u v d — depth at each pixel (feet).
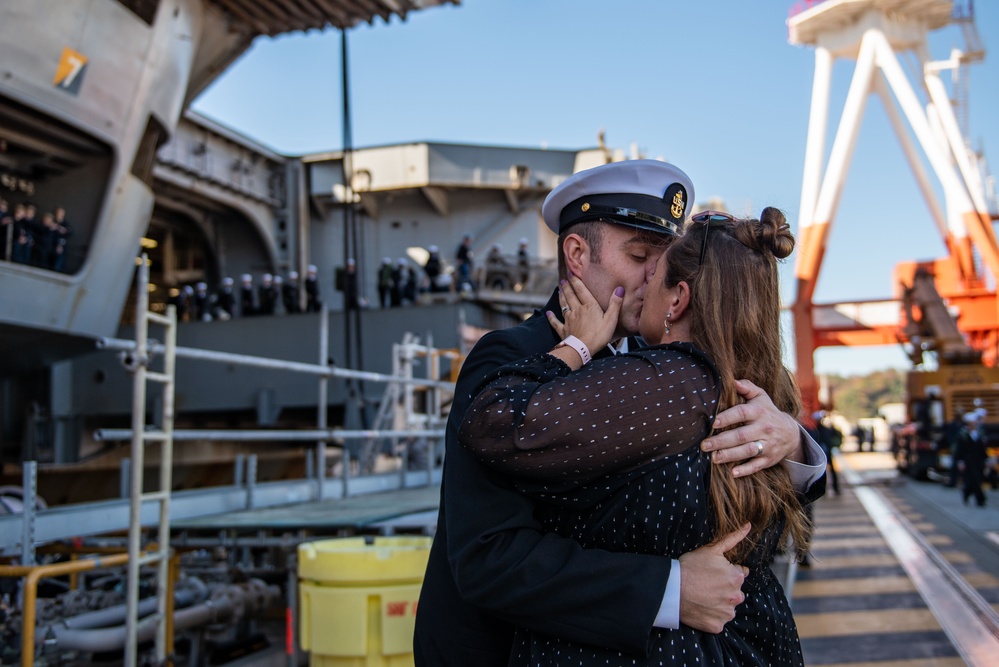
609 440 4.59
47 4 39.70
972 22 88.58
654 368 4.76
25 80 40.70
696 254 5.23
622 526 4.67
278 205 83.71
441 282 69.51
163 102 51.55
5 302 45.85
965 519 42.11
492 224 84.07
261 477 61.11
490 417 4.74
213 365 64.69
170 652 14.51
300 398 63.00
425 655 5.51
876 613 23.09
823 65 87.61
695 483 4.67
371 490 26.55
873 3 84.69
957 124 86.63
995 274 81.56
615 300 5.63
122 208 51.88
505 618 4.81
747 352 5.14
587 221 6.04
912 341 75.66
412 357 35.78
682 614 4.59
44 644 12.87
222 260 85.71
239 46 57.21
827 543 35.37
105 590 18.44
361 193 82.79
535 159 81.61
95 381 67.41
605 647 4.55
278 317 64.54
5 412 67.36
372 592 11.80
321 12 49.42
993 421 65.87
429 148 79.66
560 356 5.27
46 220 48.06
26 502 13.15
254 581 19.17
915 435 68.69
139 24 45.50
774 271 5.23
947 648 19.61
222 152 78.33
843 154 84.79
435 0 47.09
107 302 53.62
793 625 5.41
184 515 17.20
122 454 68.44
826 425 58.54
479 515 4.93
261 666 16.56
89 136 47.16
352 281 64.34
